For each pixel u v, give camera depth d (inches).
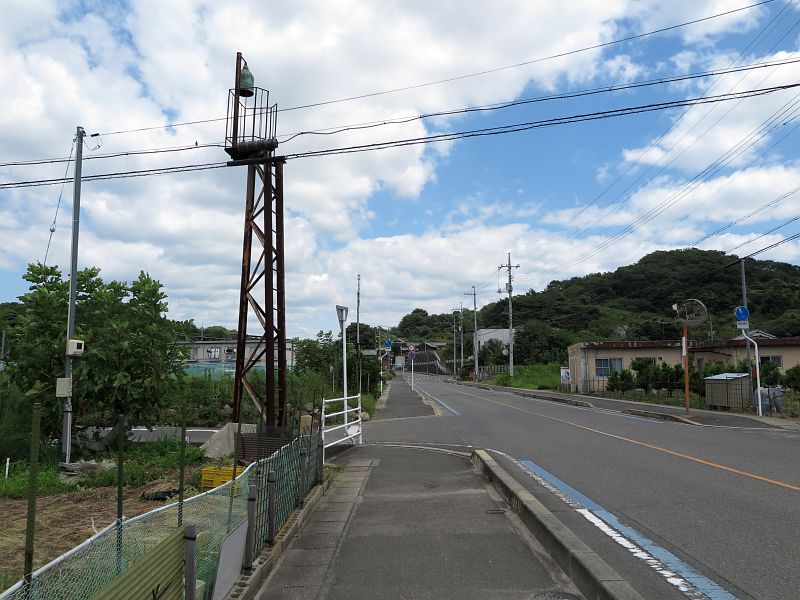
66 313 606.2
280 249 544.1
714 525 268.7
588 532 262.5
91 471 474.6
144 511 348.5
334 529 292.8
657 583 199.0
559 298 3641.7
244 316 542.6
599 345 1680.6
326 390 1072.2
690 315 876.0
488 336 3951.8
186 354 633.6
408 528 289.9
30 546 107.6
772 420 761.6
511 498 334.3
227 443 519.5
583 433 673.0
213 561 183.0
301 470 323.9
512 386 2337.6
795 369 1018.7
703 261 2999.5
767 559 220.2
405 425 886.4
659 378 1270.9
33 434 109.1
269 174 550.9
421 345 5979.3
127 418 598.2
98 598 109.7
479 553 244.5
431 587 206.8
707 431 666.2
